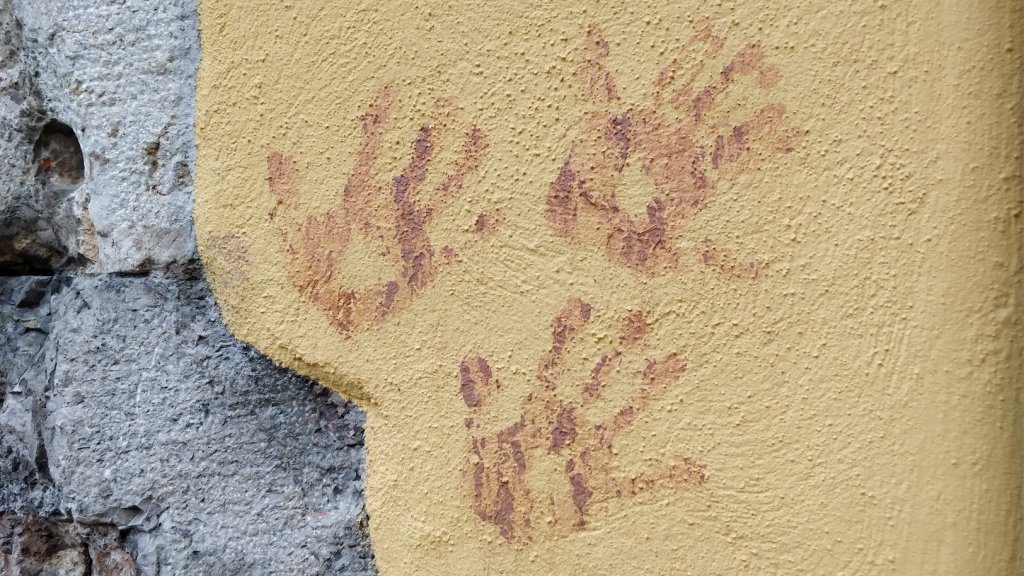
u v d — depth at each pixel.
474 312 1.17
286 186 1.21
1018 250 1.06
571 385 1.16
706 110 1.12
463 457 1.18
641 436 1.14
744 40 1.11
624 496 1.15
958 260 1.07
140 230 1.25
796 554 1.11
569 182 1.15
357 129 1.19
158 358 1.25
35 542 1.31
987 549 1.07
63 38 1.26
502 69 1.16
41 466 1.29
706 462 1.13
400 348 1.19
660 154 1.13
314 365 1.22
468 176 1.17
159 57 1.24
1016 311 1.06
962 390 1.07
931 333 1.08
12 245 1.31
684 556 1.13
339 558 1.22
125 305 1.25
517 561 1.17
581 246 1.15
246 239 1.22
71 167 1.30
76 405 1.26
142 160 1.25
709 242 1.12
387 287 1.19
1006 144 1.06
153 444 1.25
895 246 1.08
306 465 1.23
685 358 1.13
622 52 1.14
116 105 1.25
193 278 1.25
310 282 1.21
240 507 1.23
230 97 1.22
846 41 1.09
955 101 1.07
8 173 1.29
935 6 1.07
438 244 1.18
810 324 1.10
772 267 1.11
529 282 1.16
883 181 1.08
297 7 1.20
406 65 1.18
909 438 1.08
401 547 1.20
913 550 1.08
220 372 1.24
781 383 1.11
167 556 1.25
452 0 1.17
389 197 1.19
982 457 1.07
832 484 1.10
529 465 1.17
